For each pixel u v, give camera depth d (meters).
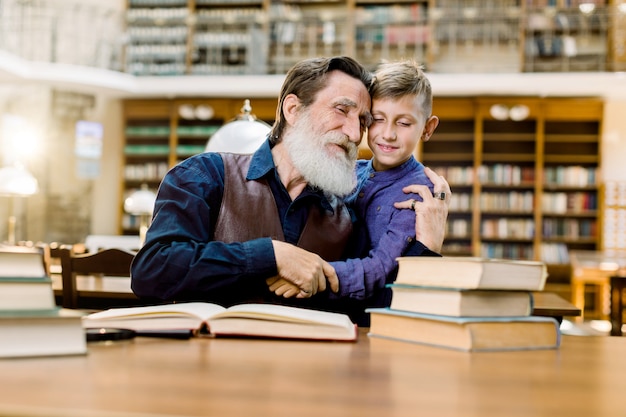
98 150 12.78
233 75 11.94
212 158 2.06
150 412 0.80
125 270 3.21
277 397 0.92
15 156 12.16
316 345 1.40
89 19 12.87
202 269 1.78
